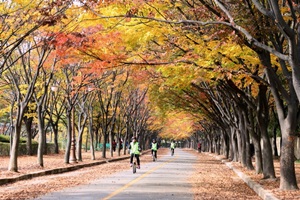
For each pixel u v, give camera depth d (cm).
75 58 1662
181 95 3316
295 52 1035
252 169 2633
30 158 3716
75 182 1780
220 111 3406
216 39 1408
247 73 1468
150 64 1494
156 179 1970
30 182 1773
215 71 1466
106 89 3953
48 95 3684
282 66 1345
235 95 2222
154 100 3375
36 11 1509
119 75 3344
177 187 1612
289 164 1421
